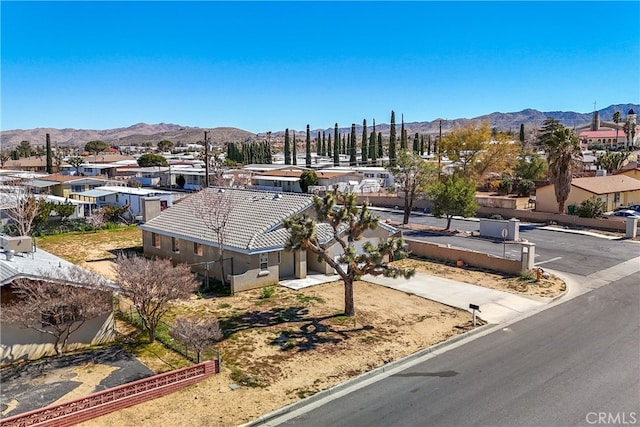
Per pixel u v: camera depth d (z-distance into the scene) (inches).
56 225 1784.0
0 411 545.3
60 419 509.4
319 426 521.7
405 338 764.6
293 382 620.7
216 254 1106.7
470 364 671.1
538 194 2071.9
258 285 1035.3
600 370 641.0
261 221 1136.8
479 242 1524.4
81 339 721.6
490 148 2551.7
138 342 745.0
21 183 2041.1
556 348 719.1
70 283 686.5
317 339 759.1
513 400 566.3
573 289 1031.0
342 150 6988.2
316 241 863.1
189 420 530.9
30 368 654.5
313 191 2427.4
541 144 3713.1
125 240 1572.3
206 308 905.5
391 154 3705.7
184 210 1349.7
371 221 846.5
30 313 641.6
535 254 1346.0
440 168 2253.9
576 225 1781.5
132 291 717.9
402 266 1230.9
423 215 2117.4
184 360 684.1
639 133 5856.3
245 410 552.1
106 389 594.6
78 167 4035.4
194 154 6624.0
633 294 986.1
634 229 1561.3
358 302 941.8
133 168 3983.8
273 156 6033.5
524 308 909.2
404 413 543.2
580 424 513.3
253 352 711.7
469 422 521.0
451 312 887.1
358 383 621.9
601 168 2792.8
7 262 743.1
